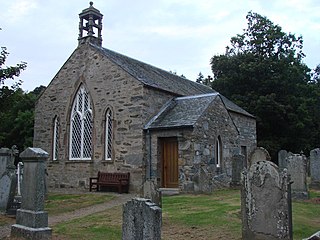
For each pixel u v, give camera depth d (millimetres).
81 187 22109
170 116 20094
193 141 18188
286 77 39219
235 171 20078
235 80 40656
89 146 22469
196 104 20547
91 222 10930
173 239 8539
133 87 20609
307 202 14453
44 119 25109
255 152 11797
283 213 7969
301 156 15406
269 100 36719
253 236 8312
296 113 38688
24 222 9312
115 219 11234
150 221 7094
